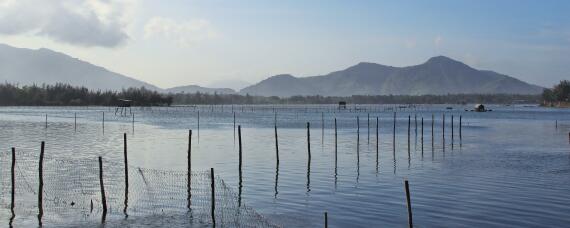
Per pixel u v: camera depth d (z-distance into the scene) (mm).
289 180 40312
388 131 97375
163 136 82875
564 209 30344
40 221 28094
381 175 43062
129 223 27688
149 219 28469
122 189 35875
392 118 158250
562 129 107062
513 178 41438
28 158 51625
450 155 58125
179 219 28500
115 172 42875
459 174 43625
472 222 27516
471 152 61500
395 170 46031
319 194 34781
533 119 157500
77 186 36750
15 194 34094
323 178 41375
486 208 30578
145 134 87000
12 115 160125
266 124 119062
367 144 70938
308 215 29062
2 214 29359
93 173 42094
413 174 43625
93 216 29109
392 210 30047
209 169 45969
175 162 50469
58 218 28609
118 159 52469
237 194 34750
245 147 65438
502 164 50094
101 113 186750
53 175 40969
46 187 36281
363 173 44125
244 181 39750
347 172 44688
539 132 97812
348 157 55875
